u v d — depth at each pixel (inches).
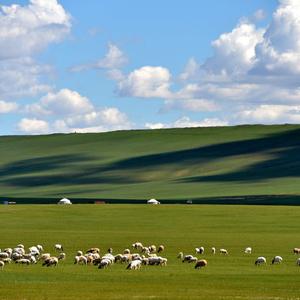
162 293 1915.6
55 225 4503.0
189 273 2372.0
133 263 2501.2
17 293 1904.5
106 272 2386.8
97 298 1820.9
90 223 4598.9
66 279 2202.3
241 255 3063.5
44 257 2807.6
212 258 2930.6
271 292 1952.5
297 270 2503.7
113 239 3745.1
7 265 2610.7
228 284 2108.8
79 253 2933.1
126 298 1819.6
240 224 4542.3
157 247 3403.1
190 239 3754.9
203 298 1829.5
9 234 4001.0
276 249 3307.1
